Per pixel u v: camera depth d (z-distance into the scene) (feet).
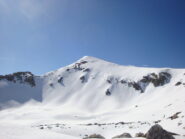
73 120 461.78
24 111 622.95
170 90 637.71
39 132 105.91
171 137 103.35
